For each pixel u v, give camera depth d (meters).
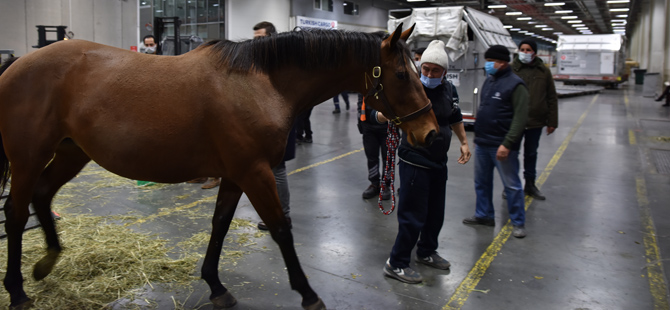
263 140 2.54
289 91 2.68
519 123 4.04
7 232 2.80
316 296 2.80
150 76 2.56
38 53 2.71
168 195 5.38
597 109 16.02
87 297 2.96
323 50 2.63
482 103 4.43
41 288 3.03
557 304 3.07
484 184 4.52
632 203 5.34
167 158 2.56
